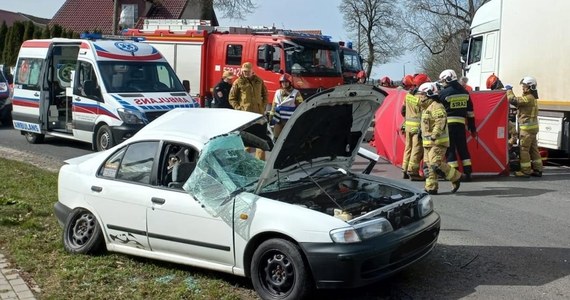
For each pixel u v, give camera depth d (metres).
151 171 6.09
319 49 17.19
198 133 6.06
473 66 15.07
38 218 7.96
